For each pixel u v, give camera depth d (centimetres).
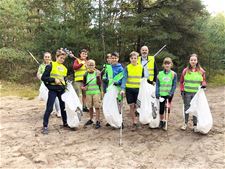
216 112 900
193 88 699
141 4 1703
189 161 557
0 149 620
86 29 1608
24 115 909
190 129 727
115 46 1659
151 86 725
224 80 2027
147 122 714
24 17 1791
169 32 1692
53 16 1689
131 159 567
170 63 712
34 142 656
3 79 1691
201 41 1812
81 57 902
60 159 569
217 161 554
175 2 1669
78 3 1634
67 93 733
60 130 736
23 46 1659
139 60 764
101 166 539
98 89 756
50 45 1559
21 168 534
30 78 1709
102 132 716
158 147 621
